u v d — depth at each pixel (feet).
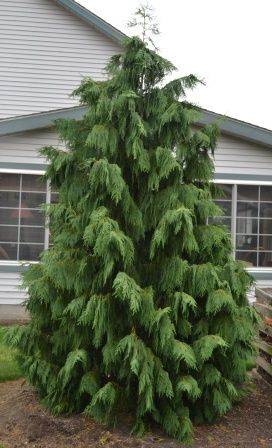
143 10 20.22
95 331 14.89
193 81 16.87
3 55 41.98
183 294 14.97
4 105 41.98
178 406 15.62
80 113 34.27
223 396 15.85
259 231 37.52
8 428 16.43
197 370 15.25
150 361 14.67
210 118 34.01
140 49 16.34
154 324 14.79
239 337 15.62
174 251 15.65
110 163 15.92
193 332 15.74
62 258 15.71
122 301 14.84
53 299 15.83
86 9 41.45
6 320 35.19
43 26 42.29
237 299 16.29
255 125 35.78
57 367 16.58
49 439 15.47
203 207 16.10
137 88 16.80
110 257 14.43
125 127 15.88
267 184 37.19
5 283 35.94
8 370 22.62
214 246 16.12
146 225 16.03
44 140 35.58
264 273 37.29
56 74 42.34
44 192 36.19
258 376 22.07
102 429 15.61
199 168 16.83
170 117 15.90
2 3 42.04
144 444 14.82
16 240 36.11
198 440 15.43
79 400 16.46
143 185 16.15
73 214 16.12
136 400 16.02
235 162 36.91
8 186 36.04
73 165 16.35
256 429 16.53
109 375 15.98
